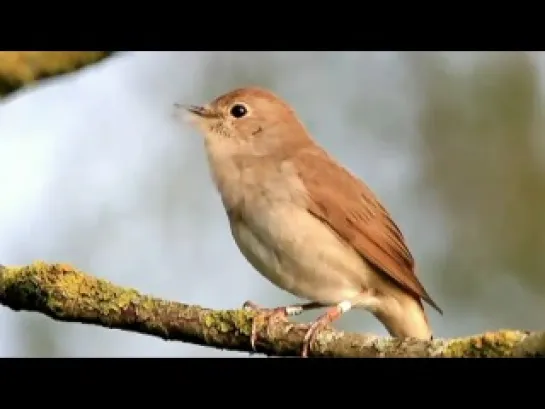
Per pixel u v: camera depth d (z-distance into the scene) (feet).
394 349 24.41
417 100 52.21
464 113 51.72
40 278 26.22
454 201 49.88
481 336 22.88
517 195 49.78
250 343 26.22
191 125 36.29
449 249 48.03
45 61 26.73
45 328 40.22
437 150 51.13
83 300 26.27
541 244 48.01
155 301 26.50
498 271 47.01
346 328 41.24
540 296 46.14
